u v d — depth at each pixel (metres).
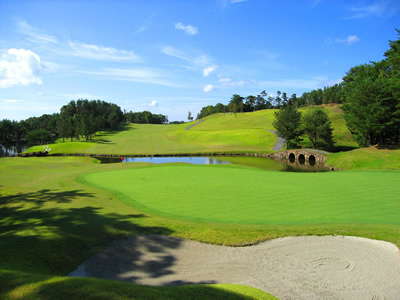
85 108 154.50
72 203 13.29
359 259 8.11
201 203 13.95
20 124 134.00
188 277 7.42
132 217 11.41
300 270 7.64
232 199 14.74
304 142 71.56
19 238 8.85
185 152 65.38
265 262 8.10
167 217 11.55
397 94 39.03
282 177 21.78
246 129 94.00
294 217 11.55
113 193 16.20
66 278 6.00
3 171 28.38
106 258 8.28
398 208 12.75
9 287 5.45
